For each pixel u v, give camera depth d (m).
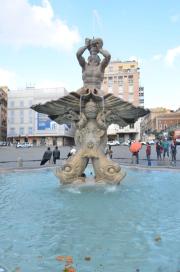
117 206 6.56
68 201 7.16
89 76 9.55
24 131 78.94
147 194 8.08
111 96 9.20
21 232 4.73
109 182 9.12
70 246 4.10
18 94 79.44
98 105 9.37
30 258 3.71
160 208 6.37
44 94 78.19
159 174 13.30
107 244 4.16
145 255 3.78
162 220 5.39
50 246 4.11
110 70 85.12
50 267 3.45
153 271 3.34
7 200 7.44
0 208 6.50
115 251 3.91
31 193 8.43
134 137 79.19
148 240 4.31
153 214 5.84
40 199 7.50
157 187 9.36
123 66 84.88
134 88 83.69
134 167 16.38
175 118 103.38
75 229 4.86
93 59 9.66
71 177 9.20
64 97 9.31
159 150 22.09
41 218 5.59
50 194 8.16
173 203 6.89
